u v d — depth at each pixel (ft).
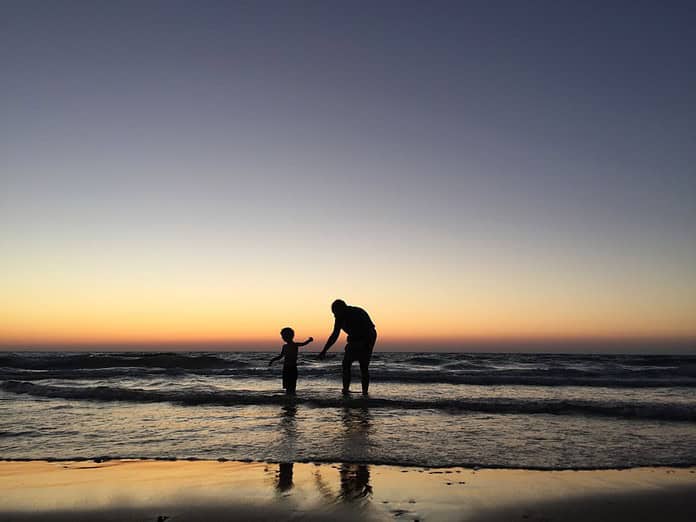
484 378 42.93
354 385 39.93
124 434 19.17
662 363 102.17
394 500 11.35
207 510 10.73
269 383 42.01
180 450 16.48
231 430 19.80
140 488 12.37
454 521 10.08
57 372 51.24
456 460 15.11
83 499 11.54
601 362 106.83
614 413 23.81
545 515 10.52
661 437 18.76
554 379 43.47
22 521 10.19
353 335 30.83
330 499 11.41
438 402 26.48
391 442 17.49
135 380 45.09
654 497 11.80
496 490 12.19
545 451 16.31
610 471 14.11
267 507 10.87
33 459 15.48
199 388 37.47
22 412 24.86
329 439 18.01
